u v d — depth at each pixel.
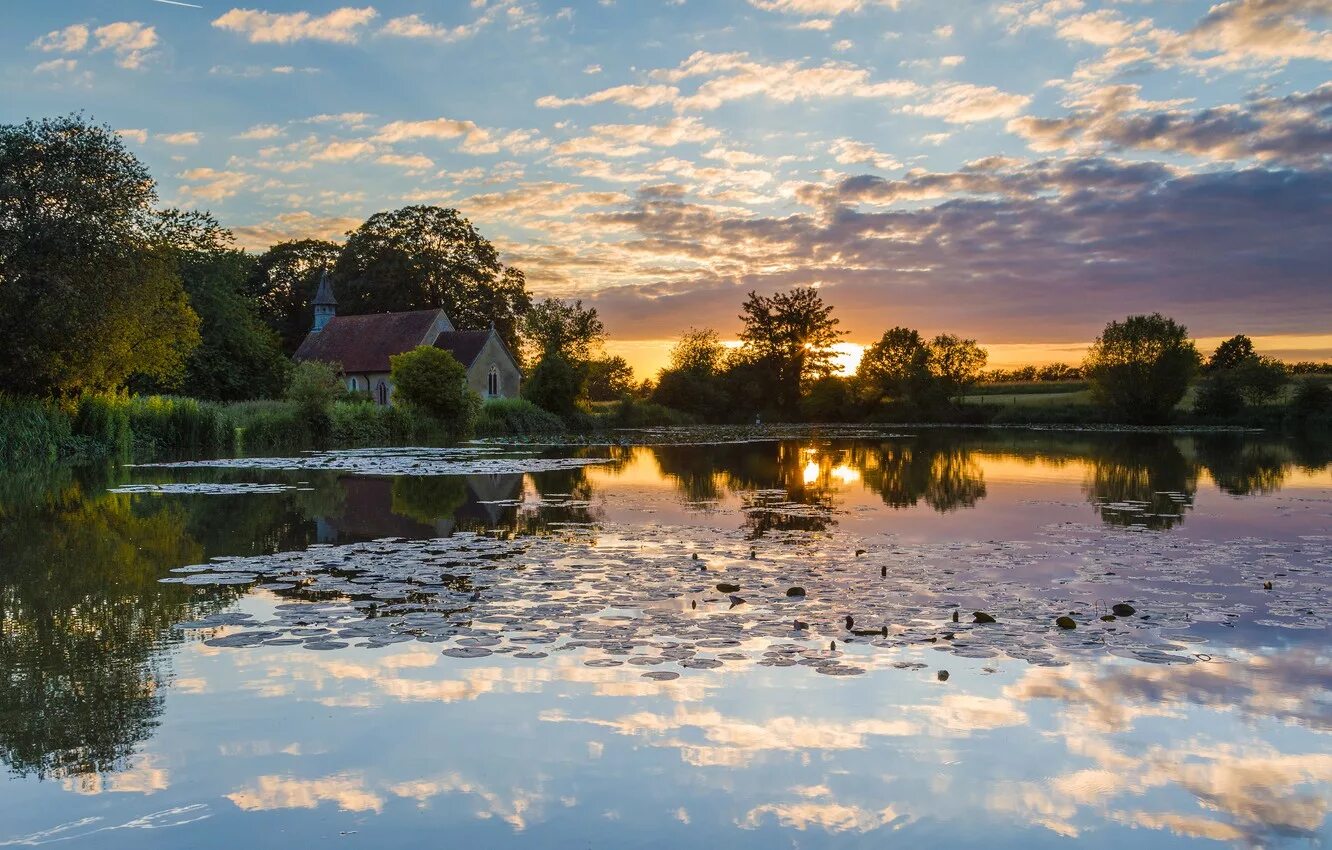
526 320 68.81
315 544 11.30
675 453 31.30
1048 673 5.99
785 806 4.12
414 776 4.44
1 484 19.19
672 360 79.50
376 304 73.88
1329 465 25.02
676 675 5.91
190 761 4.61
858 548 10.98
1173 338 58.78
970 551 10.75
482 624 7.19
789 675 5.91
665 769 4.51
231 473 22.19
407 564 9.80
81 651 6.48
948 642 6.73
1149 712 5.30
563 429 54.88
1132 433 48.19
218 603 7.95
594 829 3.92
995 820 4.01
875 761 4.61
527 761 4.60
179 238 47.59
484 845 3.78
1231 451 31.64
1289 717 5.22
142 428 31.88
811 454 30.50
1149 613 7.56
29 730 5.02
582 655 6.35
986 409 67.31
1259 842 3.82
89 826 3.95
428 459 27.62
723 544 11.30
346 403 42.69
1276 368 57.41
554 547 11.02
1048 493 17.64
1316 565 9.85
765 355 79.25
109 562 10.00
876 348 72.25
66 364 29.41
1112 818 4.03
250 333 51.16
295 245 79.12
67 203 27.92
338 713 5.25
